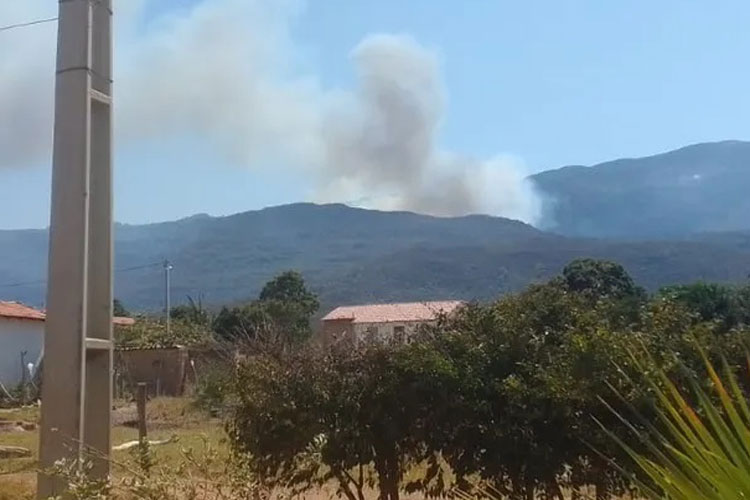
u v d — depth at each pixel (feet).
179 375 141.18
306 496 33.86
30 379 147.13
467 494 28.71
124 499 22.11
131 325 165.89
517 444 28.32
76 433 27.63
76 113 28.89
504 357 29.50
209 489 21.98
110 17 30.86
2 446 68.33
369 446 30.19
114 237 30.94
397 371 29.91
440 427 29.45
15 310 155.63
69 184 28.66
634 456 10.12
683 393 24.56
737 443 8.62
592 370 26.50
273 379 30.83
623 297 31.45
